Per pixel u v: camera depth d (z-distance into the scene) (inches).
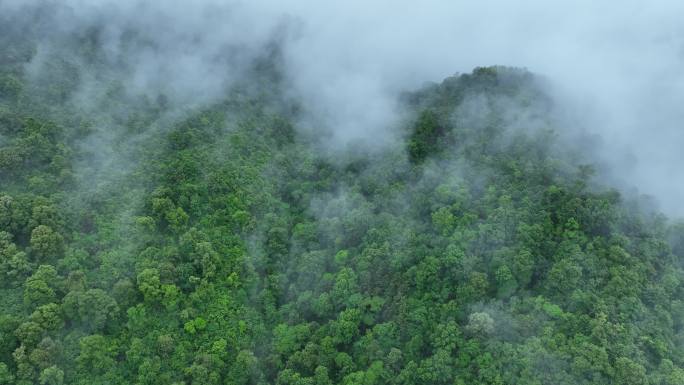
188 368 3235.7
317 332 3540.8
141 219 3735.2
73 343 3090.6
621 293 3307.1
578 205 3786.9
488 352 3107.8
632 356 2989.7
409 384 3149.6
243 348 3548.2
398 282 3659.0
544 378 2947.8
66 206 3695.9
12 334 2962.6
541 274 3558.1
